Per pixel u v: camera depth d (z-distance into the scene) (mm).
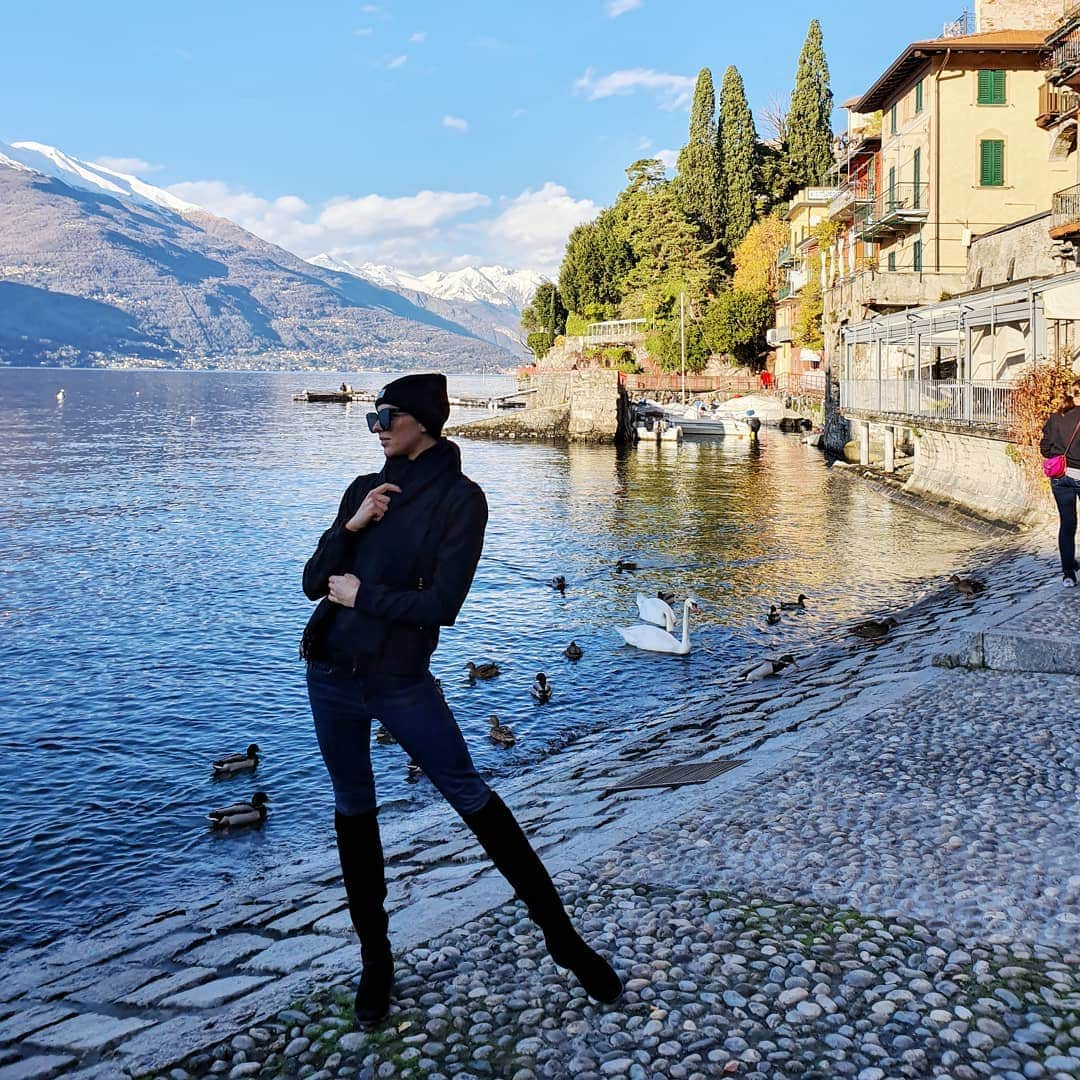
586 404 76125
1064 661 10703
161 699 15695
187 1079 4090
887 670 12773
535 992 4605
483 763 12805
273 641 19094
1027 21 47906
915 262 48125
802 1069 3955
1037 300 26422
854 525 31438
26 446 70500
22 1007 6262
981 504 29922
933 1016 4262
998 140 45438
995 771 7715
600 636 19188
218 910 8445
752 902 5512
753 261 99625
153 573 25984
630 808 7723
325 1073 4062
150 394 183250
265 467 57125
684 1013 4375
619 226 123375
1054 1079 3838
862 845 6316
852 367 48406
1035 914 5246
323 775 12688
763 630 19141
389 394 4277
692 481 47250
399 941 5219
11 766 12969
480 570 25984
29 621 20609
